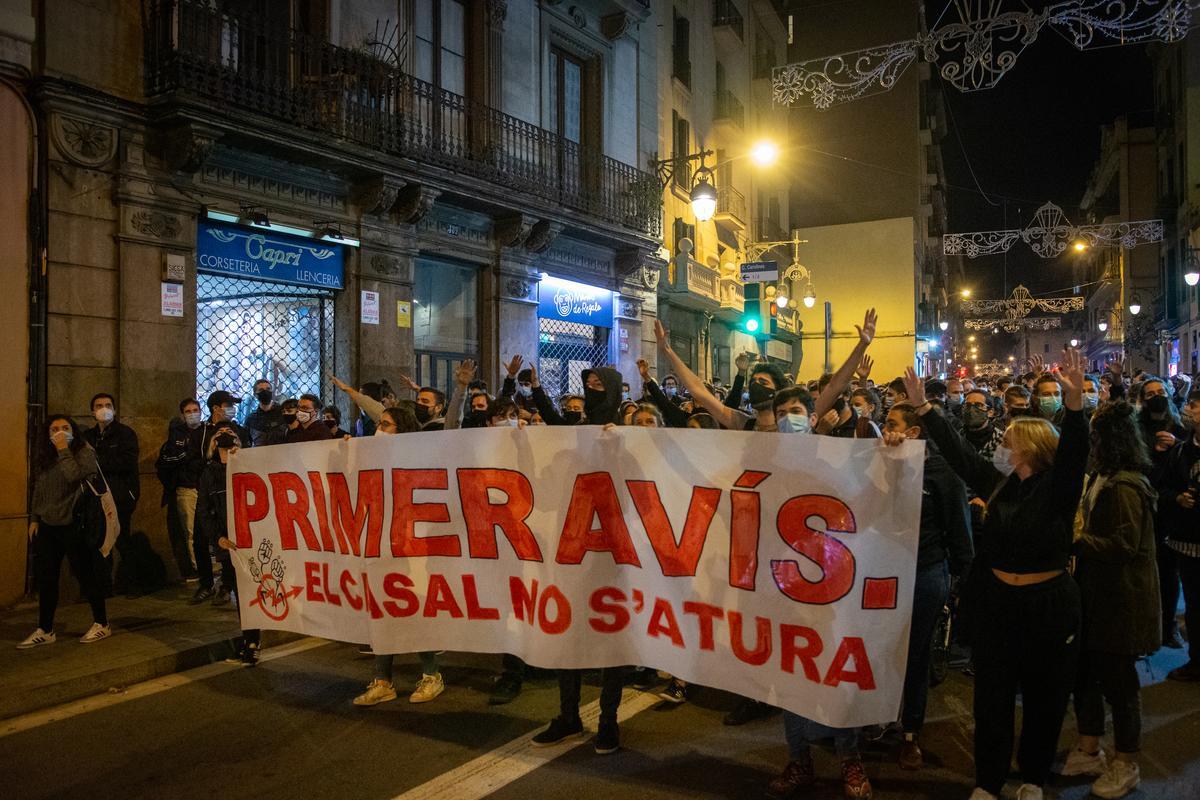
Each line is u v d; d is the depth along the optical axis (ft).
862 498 12.73
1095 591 13.58
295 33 31.99
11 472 25.22
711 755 15.06
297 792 13.80
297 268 33.40
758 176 88.17
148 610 24.82
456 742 15.75
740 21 79.05
